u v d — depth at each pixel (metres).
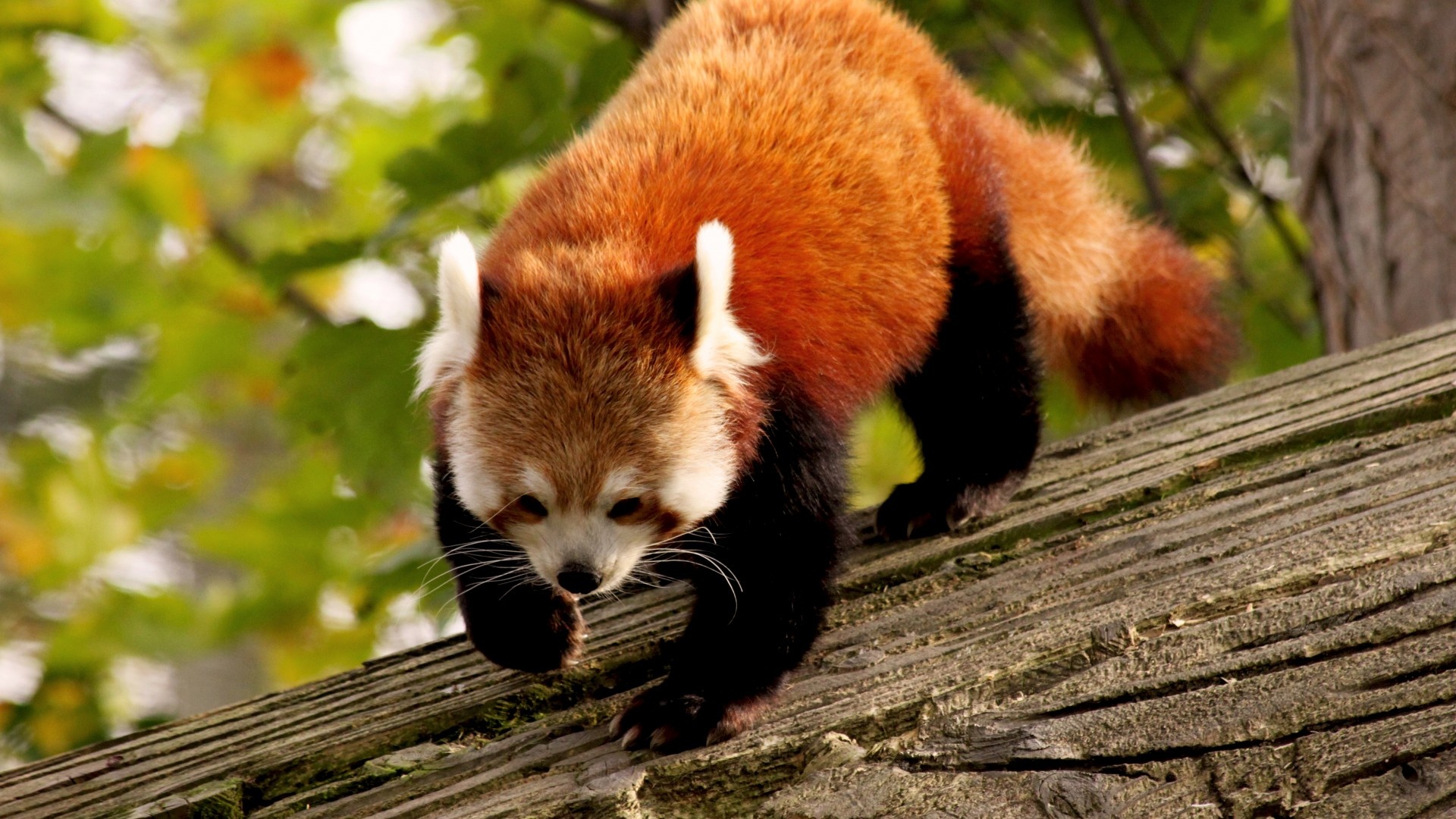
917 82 8.37
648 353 6.62
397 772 6.24
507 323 6.71
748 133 7.36
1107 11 14.33
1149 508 6.62
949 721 5.10
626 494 6.55
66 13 18.56
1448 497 5.59
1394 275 10.12
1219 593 5.32
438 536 7.38
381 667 7.64
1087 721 4.81
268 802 6.46
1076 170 10.16
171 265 19.66
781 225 7.09
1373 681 4.56
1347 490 6.01
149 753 7.11
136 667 19.86
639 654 6.90
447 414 6.91
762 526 6.82
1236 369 11.04
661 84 7.76
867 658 6.04
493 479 6.60
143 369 21.00
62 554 20.41
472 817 5.42
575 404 6.53
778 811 4.94
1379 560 5.29
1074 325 10.22
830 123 7.55
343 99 20.75
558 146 10.49
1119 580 5.84
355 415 12.03
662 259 6.92
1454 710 4.35
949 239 8.07
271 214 21.67
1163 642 5.10
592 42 15.61
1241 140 14.75
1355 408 6.88
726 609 6.75
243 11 19.94
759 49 7.91
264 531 16.02
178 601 18.27
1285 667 4.76
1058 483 7.58
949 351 8.27
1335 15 10.43
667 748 5.80
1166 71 14.34
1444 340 7.70
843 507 7.12
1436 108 9.85
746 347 6.77
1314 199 10.85
